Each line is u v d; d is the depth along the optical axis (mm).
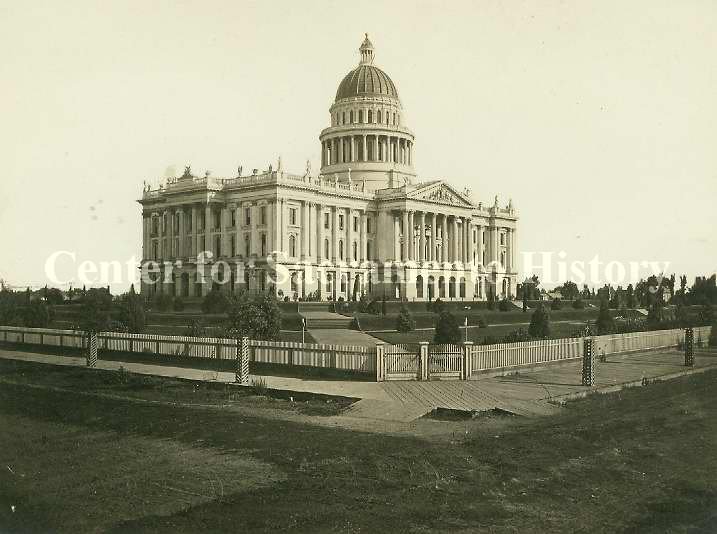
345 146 149000
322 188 122250
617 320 87000
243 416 26031
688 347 42281
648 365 42156
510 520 15062
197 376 36625
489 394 30281
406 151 152125
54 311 78812
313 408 27875
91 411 27031
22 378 37500
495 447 20688
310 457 19812
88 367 41438
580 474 18172
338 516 15164
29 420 25656
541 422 24875
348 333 68312
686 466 18953
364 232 132750
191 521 15047
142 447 21531
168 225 130125
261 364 38938
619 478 17906
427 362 34469
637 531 14570
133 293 57219
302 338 60656
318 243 123062
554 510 15688
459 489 16953
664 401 28688
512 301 126375
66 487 17609
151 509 15953
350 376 35250
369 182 144625
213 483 17703
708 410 26453
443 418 26000
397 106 151750
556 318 99750
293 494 16656
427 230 139125
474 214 156000
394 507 15742
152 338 45406
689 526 14867
